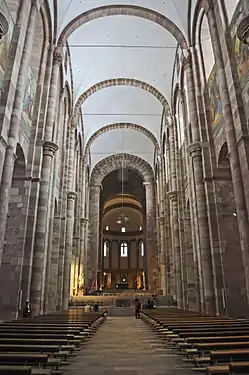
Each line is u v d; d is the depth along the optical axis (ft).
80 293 95.81
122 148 131.95
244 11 36.99
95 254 123.34
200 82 57.52
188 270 67.36
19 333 22.17
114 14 67.67
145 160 134.41
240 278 44.09
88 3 64.90
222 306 43.83
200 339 18.37
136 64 88.69
